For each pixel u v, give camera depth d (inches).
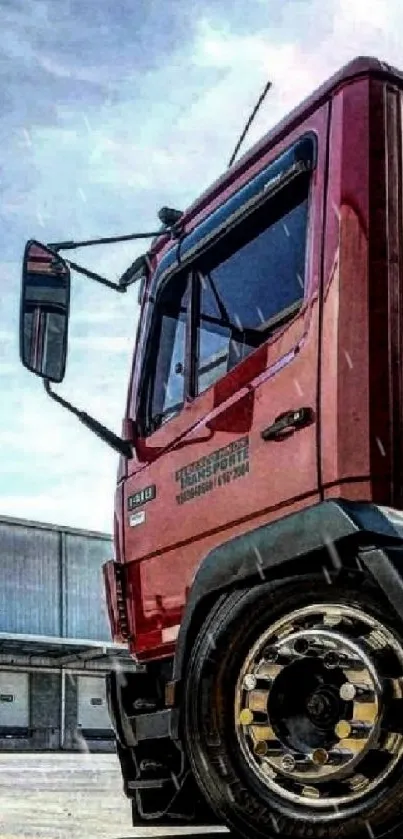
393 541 134.6
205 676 147.1
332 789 134.5
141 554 188.7
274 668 140.3
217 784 143.1
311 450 148.3
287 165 169.9
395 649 132.3
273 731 138.6
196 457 174.9
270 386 159.3
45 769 753.6
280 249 169.2
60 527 2100.1
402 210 155.9
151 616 184.4
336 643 134.0
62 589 2074.3
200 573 154.2
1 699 1849.2
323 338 151.0
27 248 179.9
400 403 145.4
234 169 187.0
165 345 195.9
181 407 184.7
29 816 246.4
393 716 130.3
